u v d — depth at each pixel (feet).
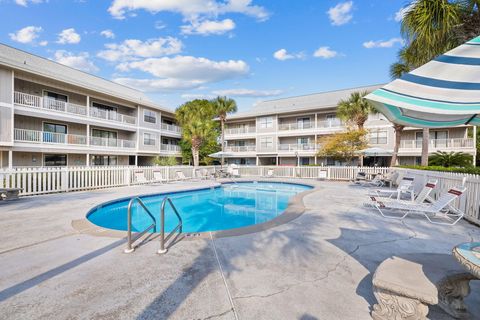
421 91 8.43
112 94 69.15
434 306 7.96
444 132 72.28
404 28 24.30
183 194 41.27
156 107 84.69
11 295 8.41
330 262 11.37
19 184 30.25
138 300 8.20
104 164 75.00
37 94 57.98
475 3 20.98
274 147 98.07
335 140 63.93
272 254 12.36
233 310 7.68
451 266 7.84
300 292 8.75
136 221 25.63
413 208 19.98
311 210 23.35
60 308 7.71
